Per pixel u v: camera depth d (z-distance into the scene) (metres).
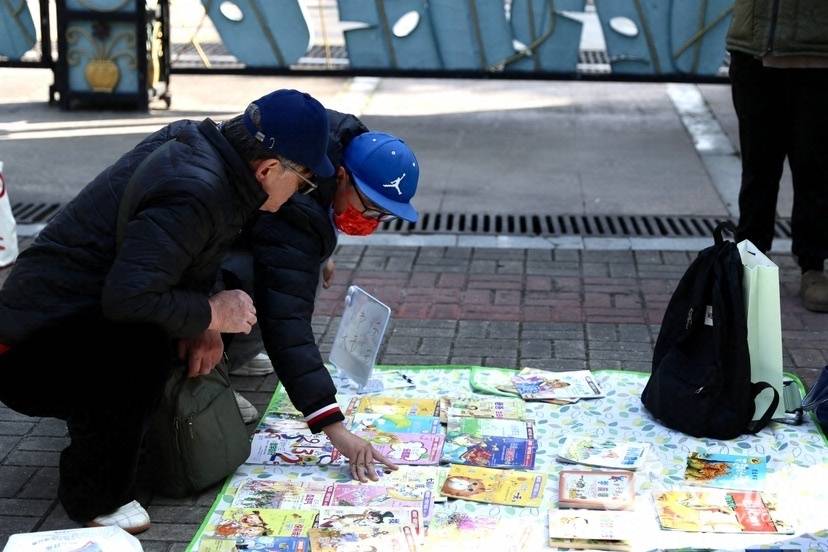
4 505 3.61
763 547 3.32
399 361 4.75
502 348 4.89
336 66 8.84
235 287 3.83
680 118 9.27
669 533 3.45
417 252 6.17
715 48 8.35
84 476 3.37
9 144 8.03
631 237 6.39
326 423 3.65
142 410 3.34
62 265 3.22
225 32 8.77
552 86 10.48
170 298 3.11
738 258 4.07
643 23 8.38
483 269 5.91
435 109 9.51
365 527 3.42
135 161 3.23
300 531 3.43
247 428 4.16
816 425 4.16
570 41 8.48
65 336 3.27
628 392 4.43
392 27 8.58
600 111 9.52
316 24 12.13
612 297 5.51
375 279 5.75
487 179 7.55
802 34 5.03
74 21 8.79
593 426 4.17
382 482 3.72
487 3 8.45
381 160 3.56
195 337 3.43
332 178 3.58
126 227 3.07
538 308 5.36
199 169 3.04
